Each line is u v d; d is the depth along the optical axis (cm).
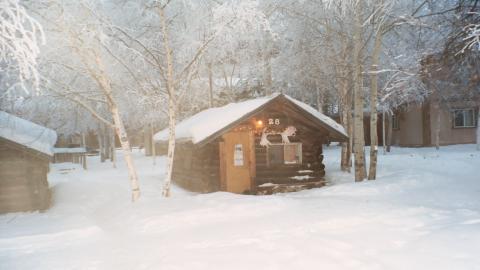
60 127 3056
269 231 767
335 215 885
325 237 696
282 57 2009
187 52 1298
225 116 1498
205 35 1271
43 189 1363
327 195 1281
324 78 2017
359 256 577
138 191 1248
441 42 1374
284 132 1560
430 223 769
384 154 2514
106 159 3778
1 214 1298
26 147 1290
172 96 1248
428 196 1179
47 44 1070
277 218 893
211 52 1402
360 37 1509
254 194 1524
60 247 763
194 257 613
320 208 991
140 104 1736
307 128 1588
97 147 5081
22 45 725
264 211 988
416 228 733
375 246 624
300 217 888
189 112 2606
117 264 615
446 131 2817
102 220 1097
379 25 1406
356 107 1531
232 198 1134
